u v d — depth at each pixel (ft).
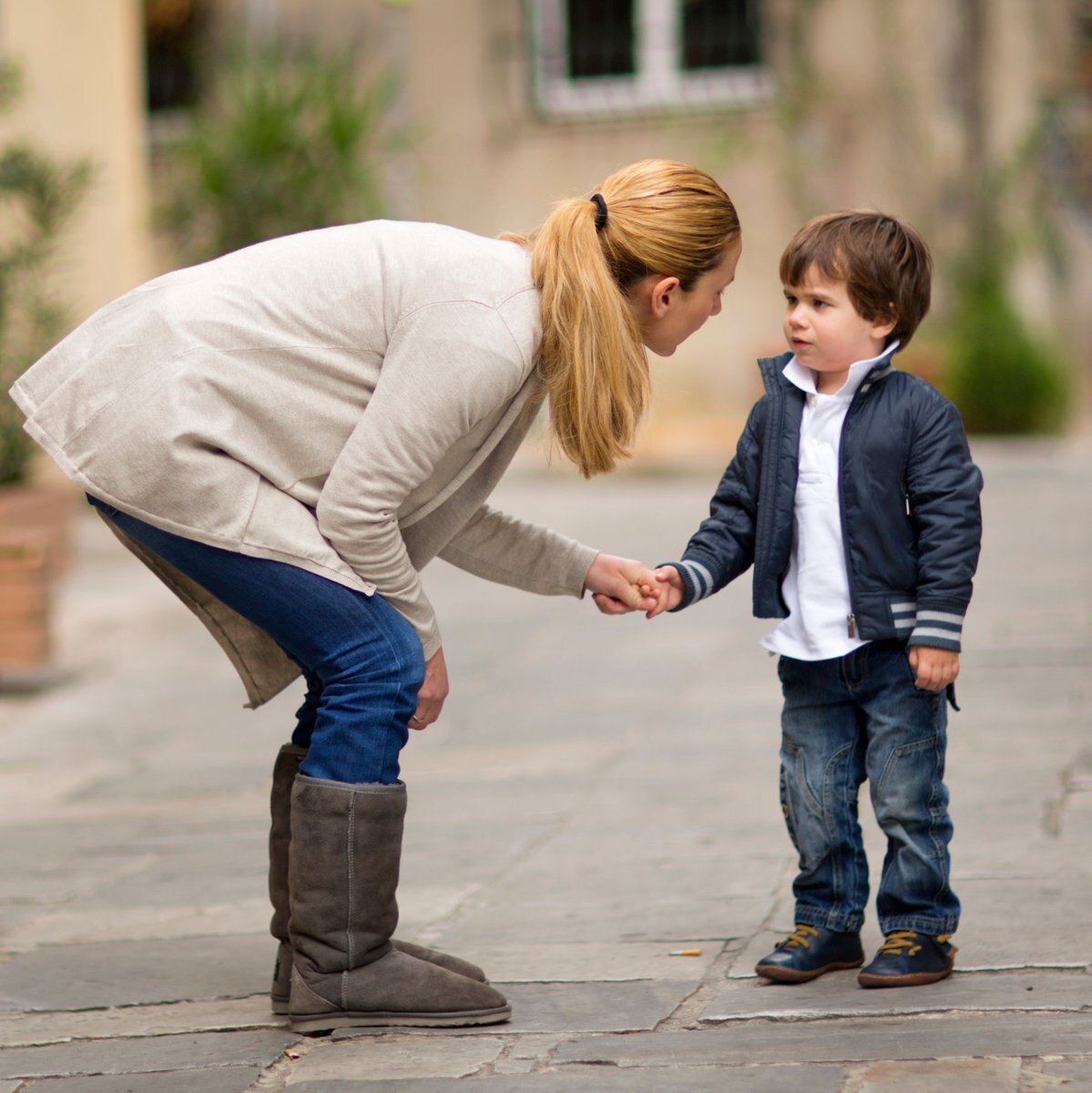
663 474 66.80
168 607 47.67
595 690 34.01
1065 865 19.66
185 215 65.21
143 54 78.54
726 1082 13.52
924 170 75.05
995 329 70.64
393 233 15.06
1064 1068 13.35
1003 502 55.62
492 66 77.41
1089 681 30.01
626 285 15.20
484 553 16.88
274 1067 14.79
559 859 22.21
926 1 74.74
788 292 16.37
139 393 14.62
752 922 18.67
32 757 32.60
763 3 76.02
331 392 14.74
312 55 69.87
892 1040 14.32
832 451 16.07
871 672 16.03
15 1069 15.34
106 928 20.59
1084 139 76.74
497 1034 15.21
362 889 15.24
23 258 44.73
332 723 15.10
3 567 37.65
